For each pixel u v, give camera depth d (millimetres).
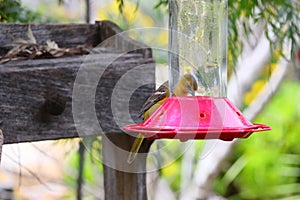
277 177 14133
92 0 11414
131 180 7180
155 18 11844
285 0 9047
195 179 12961
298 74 14312
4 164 10766
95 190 11383
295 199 13852
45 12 12109
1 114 6398
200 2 6203
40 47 7777
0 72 6398
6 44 8836
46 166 11523
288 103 14359
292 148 14305
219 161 13000
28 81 6465
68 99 6566
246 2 8828
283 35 9273
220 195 13570
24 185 11148
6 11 9898
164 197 12773
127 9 11211
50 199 11430
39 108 6488
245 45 12836
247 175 14148
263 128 5531
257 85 13195
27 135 6453
